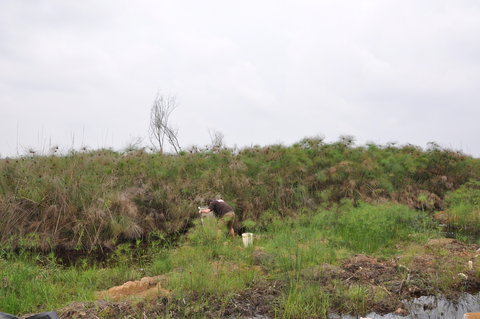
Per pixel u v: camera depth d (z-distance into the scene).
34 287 5.93
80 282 6.39
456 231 10.52
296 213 11.36
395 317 5.35
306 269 6.55
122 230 9.73
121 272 6.94
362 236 8.62
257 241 8.73
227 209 9.23
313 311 5.36
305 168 12.81
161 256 7.88
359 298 5.73
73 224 9.65
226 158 12.85
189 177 12.08
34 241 8.71
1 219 9.19
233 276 6.32
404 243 8.70
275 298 5.68
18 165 10.67
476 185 13.84
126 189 11.09
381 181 12.84
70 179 10.34
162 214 10.75
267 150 13.44
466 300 5.90
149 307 5.26
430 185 14.00
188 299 5.52
